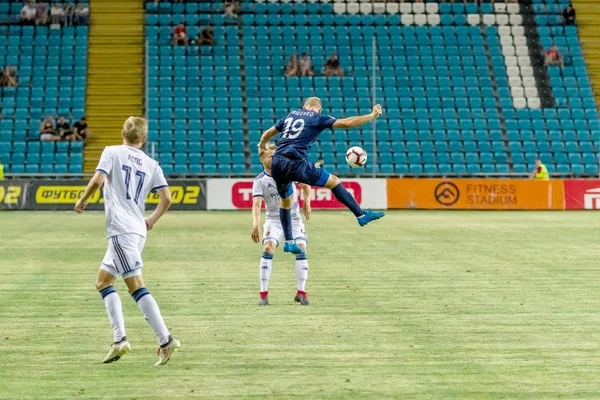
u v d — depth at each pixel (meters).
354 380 16.55
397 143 90.94
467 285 29.89
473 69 99.56
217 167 87.81
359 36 102.38
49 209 76.50
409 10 105.12
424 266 35.47
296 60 97.94
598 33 104.69
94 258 38.72
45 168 86.31
